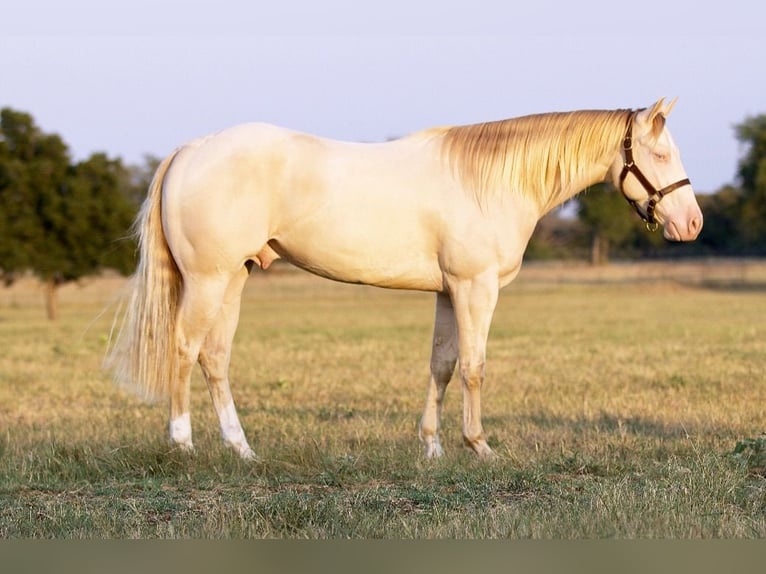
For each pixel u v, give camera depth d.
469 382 9.76
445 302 10.15
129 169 86.00
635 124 9.95
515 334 29.72
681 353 22.84
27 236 46.00
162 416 13.96
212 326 10.17
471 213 9.64
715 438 10.53
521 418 13.11
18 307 58.25
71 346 27.47
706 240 86.56
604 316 38.06
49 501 8.13
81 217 46.12
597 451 9.83
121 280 83.62
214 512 7.47
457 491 8.41
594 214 84.31
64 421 13.18
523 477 8.69
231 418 10.23
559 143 9.84
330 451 9.85
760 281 64.62
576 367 20.19
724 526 7.00
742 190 69.25
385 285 10.01
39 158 47.75
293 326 35.50
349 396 16.22
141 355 9.83
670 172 9.97
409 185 9.66
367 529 7.05
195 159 9.74
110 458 9.38
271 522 7.32
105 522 7.26
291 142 9.73
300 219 9.69
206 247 9.67
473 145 9.74
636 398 14.94
